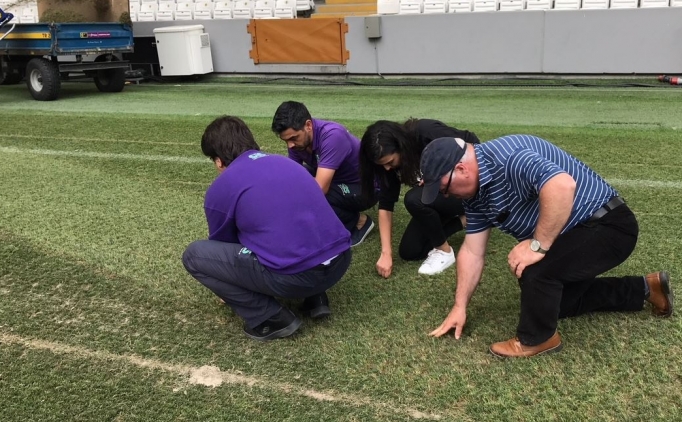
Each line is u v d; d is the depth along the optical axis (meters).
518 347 2.39
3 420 2.15
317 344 2.58
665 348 2.42
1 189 4.76
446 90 9.05
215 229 2.49
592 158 5.14
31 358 2.52
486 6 9.81
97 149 6.01
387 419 2.11
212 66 11.47
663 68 8.80
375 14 11.09
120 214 4.18
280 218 2.38
